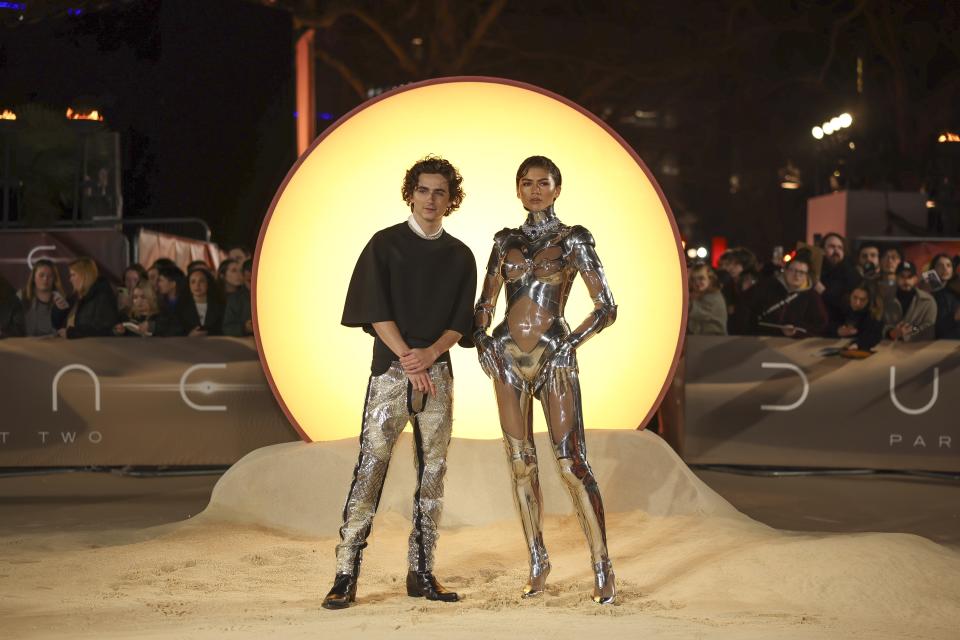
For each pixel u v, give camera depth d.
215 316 9.63
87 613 4.41
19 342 9.03
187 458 9.05
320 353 7.36
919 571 4.97
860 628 4.21
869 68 25.38
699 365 9.20
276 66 16.45
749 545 5.55
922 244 10.80
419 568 4.84
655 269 7.29
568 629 4.08
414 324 4.86
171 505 8.02
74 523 7.21
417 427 4.91
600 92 29.20
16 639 3.94
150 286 9.64
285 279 7.30
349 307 4.83
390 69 29.50
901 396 9.12
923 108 24.12
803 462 9.16
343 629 4.07
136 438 9.05
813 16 27.02
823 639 3.96
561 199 7.43
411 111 7.33
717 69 30.22
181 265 12.17
